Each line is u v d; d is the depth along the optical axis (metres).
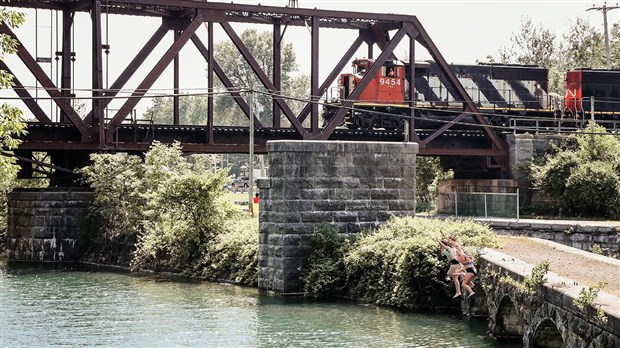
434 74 64.25
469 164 65.00
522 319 22.67
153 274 44.53
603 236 40.19
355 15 55.75
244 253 40.03
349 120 60.59
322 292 34.88
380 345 26.67
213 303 34.72
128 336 28.88
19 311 33.56
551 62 108.25
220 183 44.81
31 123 50.56
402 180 36.97
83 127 50.41
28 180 63.41
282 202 35.59
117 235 49.53
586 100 66.31
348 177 36.28
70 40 54.62
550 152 60.09
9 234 52.72
